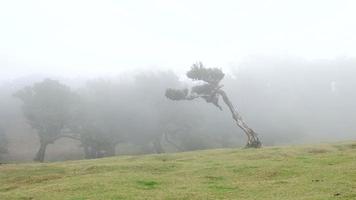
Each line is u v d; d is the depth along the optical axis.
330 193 20.61
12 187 29.17
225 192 22.62
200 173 29.61
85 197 22.39
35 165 38.91
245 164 32.56
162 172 31.05
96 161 41.88
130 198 21.72
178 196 21.83
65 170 34.69
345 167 28.17
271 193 21.69
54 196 23.11
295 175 27.08
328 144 47.34
